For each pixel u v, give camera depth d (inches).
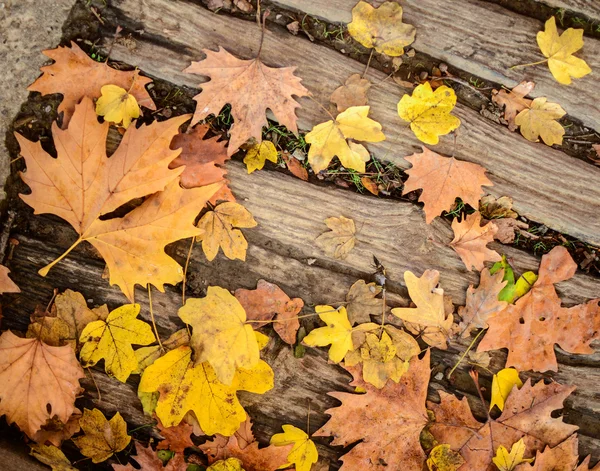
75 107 38.6
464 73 41.8
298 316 40.8
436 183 40.8
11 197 39.8
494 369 42.1
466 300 41.5
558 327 41.9
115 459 40.8
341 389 41.4
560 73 41.4
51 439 39.9
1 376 38.9
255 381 40.1
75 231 40.3
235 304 39.6
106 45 39.8
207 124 40.3
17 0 39.1
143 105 39.6
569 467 41.8
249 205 40.8
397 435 40.9
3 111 39.3
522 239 42.2
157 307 40.6
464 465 41.4
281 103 39.8
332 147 40.2
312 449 40.9
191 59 40.3
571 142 42.2
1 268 39.0
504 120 41.9
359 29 40.3
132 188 38.5
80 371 39.3
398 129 41.3
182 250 40.6
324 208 41.1
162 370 39.4
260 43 40.6
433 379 41.9
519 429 41.6
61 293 40.1
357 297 41.1
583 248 42.3
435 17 41.3
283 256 41.1
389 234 41.4
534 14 42.0
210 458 40.4
